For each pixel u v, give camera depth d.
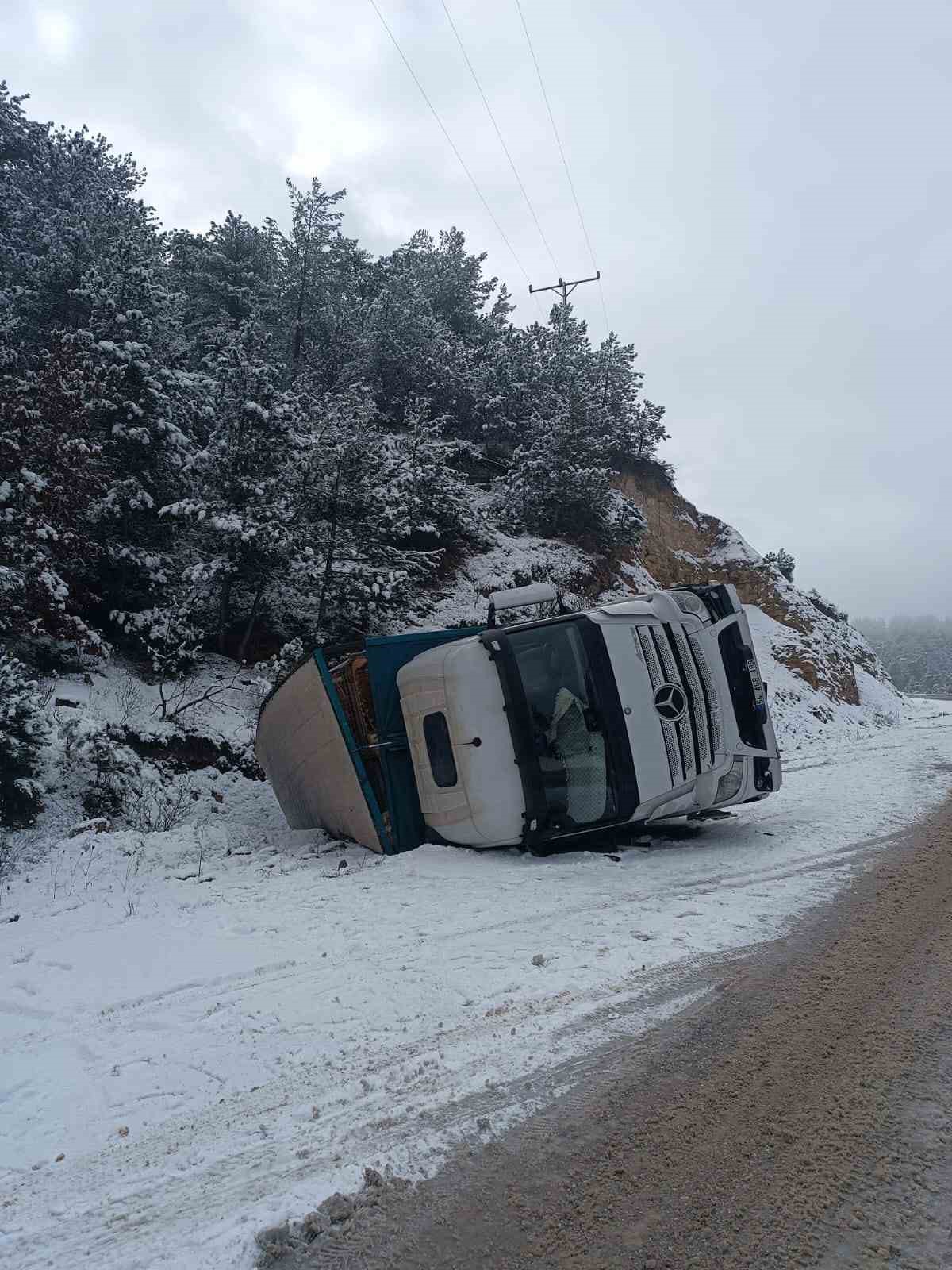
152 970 5.30
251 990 4.80
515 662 7.66
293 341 27.31
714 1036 3.78
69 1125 3.43
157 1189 2.90
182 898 7.20
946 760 13.48
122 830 9.98
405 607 17.89
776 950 4.87
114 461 15.03
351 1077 3.62
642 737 7.61
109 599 15.43
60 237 22.14
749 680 8.55
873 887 6.15
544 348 31.30
